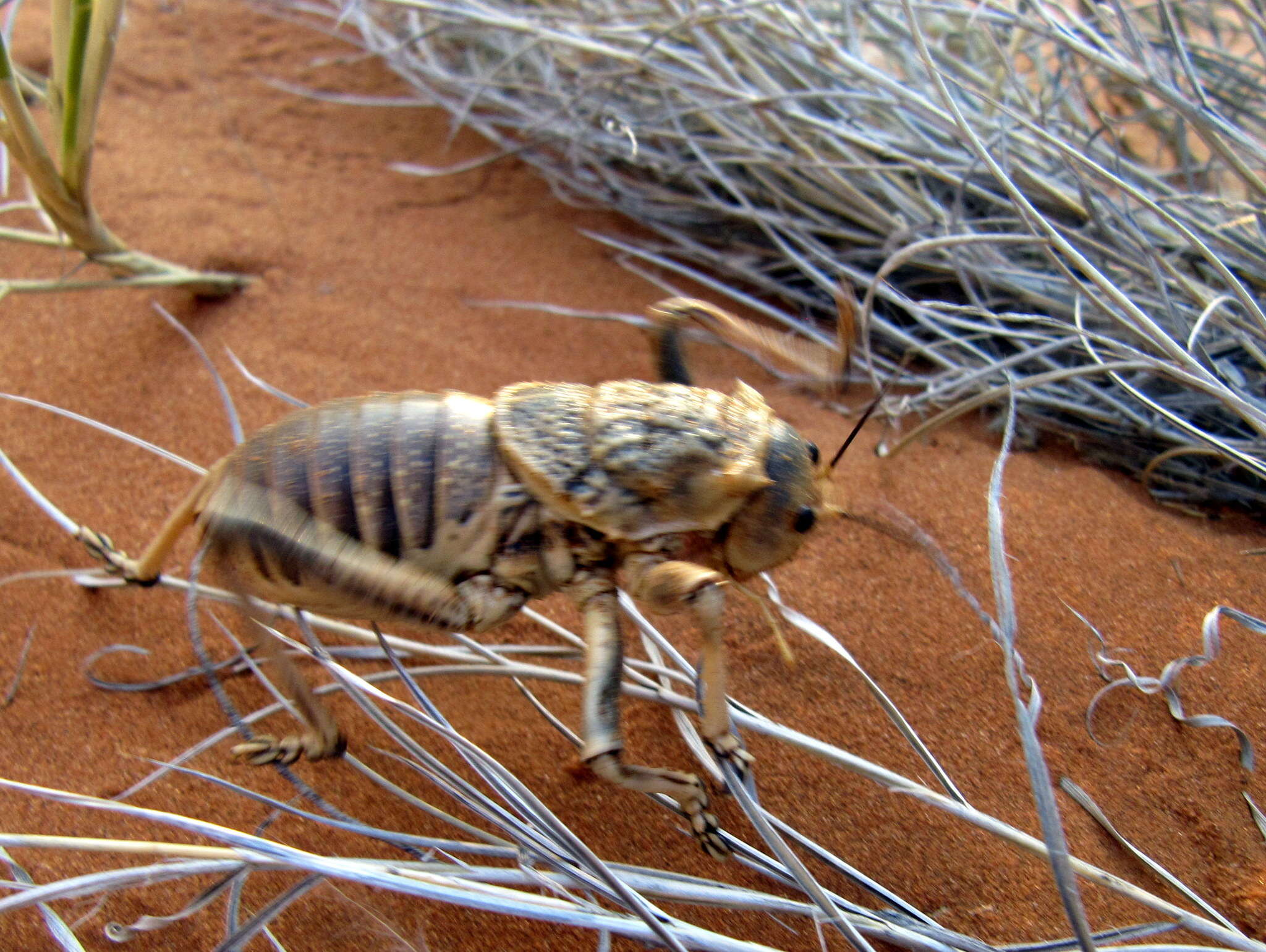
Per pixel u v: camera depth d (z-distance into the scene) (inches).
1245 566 5.0
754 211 6.8
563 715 4.6
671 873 4.0
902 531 4.2
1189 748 4.4
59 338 6.1
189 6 9.7
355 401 3.9
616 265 7.3
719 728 3.9
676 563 3.8
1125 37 6.2
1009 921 4.0
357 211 7.4
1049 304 6.0
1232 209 5.9
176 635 4.9
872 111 6.7
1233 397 4.6
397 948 3.9
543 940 4.0
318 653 4.1
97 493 5.4
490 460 3.8
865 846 4.2
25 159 5.3
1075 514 5.3
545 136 7.9
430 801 4.3
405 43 8.0
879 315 6.6
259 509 3.7
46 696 4.7
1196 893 4.0
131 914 4.0
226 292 6.5
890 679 4.7
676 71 7.2
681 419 3.8
